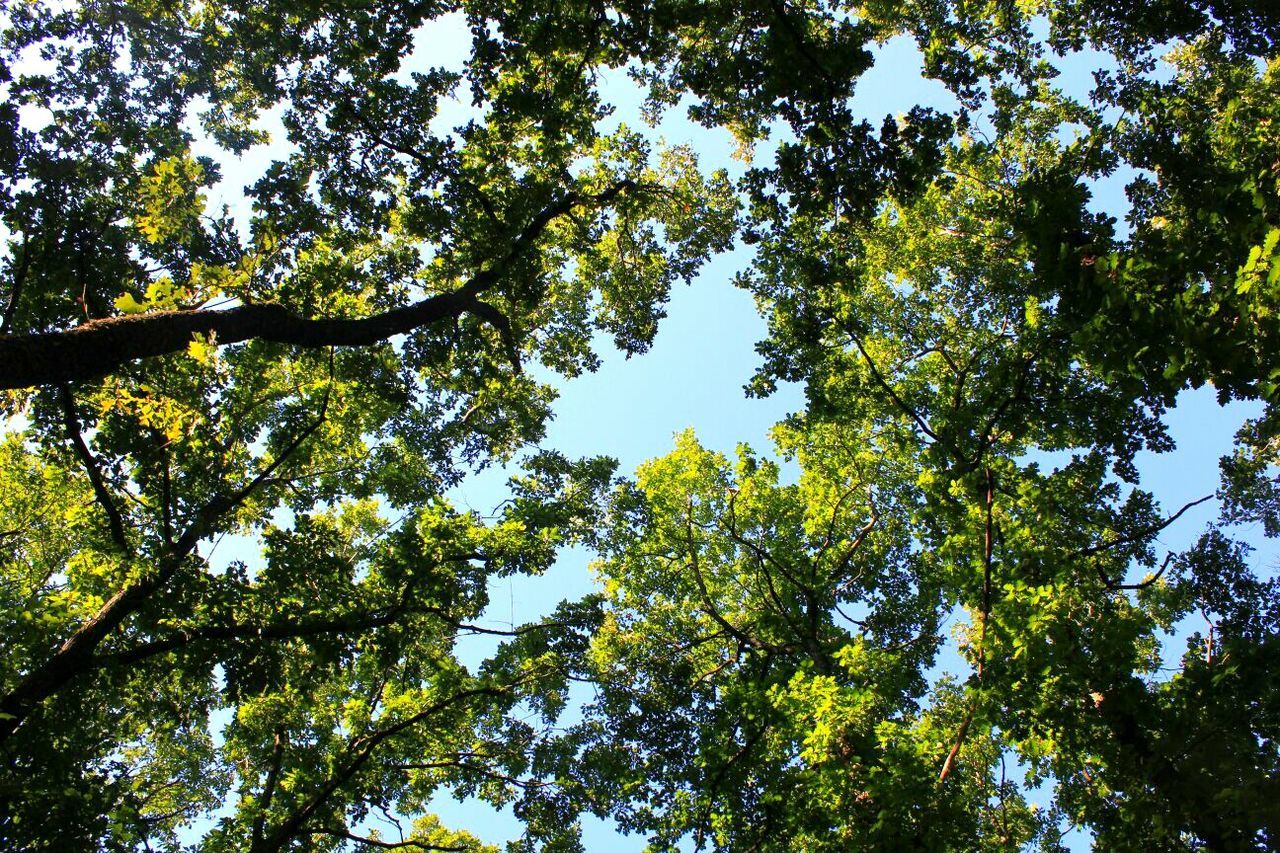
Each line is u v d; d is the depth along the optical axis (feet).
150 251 32.73
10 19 31.04
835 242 34.19
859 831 26.71
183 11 33.71
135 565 29.53
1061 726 26.45
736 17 31.50
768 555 47.60
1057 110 43.83
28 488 40.73
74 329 20.11
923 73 31.63
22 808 25.34
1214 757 24.08
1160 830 24.02
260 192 34.53
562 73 33.88
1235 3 31.60
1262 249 15.83
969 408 36.86
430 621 42.24
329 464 42.78
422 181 36.65
